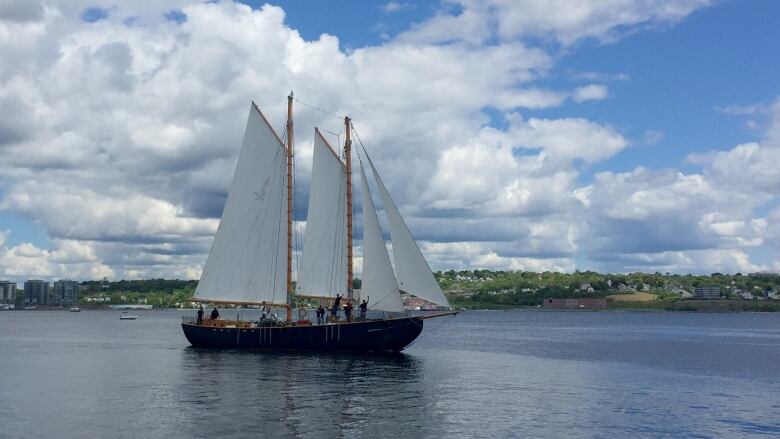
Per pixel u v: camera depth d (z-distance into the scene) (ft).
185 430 126.11
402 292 247.09
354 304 256.11
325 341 249.34
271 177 272.31
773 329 604.49
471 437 124.57
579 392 178.50
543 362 259.39
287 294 267.80
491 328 602.44
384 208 244.83
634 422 141.28
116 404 150.82
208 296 272.92
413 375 200.85
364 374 198.49
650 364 257.75
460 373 212.84
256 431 125.90
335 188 260.01
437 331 536.83
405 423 134.31
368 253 249.55
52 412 142.10
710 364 260.42
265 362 225.56
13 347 331.16
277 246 270.46
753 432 134.51
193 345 277.03
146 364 232.53
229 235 272.10
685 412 153.17
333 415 140.15
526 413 147.23
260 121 271.69
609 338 439.22
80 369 219.41
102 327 617.21
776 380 209.87
